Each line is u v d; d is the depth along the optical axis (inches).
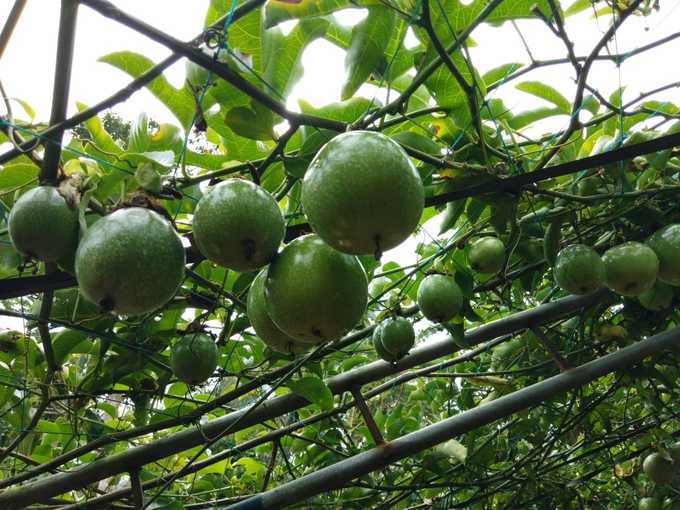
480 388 42.9
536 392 30.0
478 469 40.9
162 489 29.3
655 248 26.4
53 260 16.3
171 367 27.1
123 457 28.8
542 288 38.8
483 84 20.9
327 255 15.6
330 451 40.8
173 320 28.1
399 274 35.5
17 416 31.8
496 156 23.1
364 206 13.4
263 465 44.3
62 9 14.2
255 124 18.5
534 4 19.7
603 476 53.8
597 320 36.3
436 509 41.1
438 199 21.2
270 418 31.0
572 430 41.5
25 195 15.8
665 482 40.3
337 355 35.8
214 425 30.2
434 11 19.1
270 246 15.5
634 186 27.0
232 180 15.8
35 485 27.7
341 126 18.4
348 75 19.2
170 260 14.9
